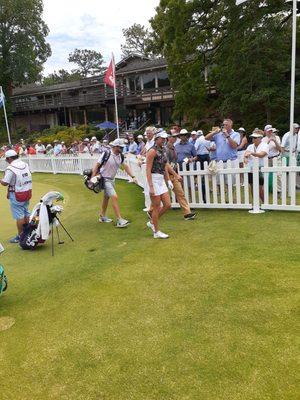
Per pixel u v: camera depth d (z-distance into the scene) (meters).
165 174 6.55
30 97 48.50
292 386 2.59
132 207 8.90
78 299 4.20
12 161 6.87
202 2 21.67
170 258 5.09
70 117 44.53
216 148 8.04
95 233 6.90
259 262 4.62
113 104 39.56
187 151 7.95
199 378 2.76
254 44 19.47
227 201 7.91
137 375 2.88
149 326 3.51
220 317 3.51
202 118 24.61
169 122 35.00
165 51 23.89
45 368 3.09
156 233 6.07
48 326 3.71
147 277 4.56
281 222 6.24
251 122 22.08
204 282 4.25
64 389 2.82
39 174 20.05
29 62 49.28
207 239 5.70
